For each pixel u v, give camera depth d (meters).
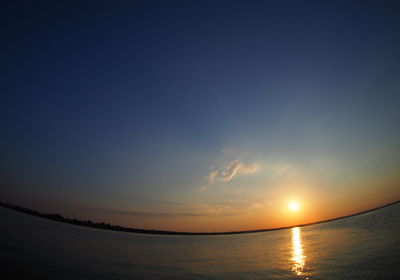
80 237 32.28
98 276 14.30
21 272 12.87
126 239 41.31
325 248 26.83
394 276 13.27
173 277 16.17
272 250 31.52
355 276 14.34
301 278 15.65
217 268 19.81
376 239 26.81
